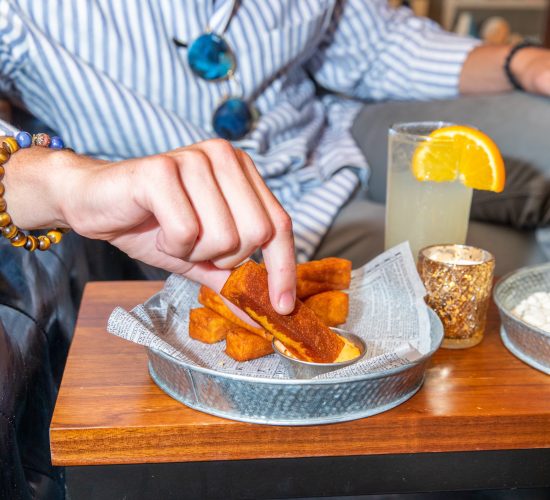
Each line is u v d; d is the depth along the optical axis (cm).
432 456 53
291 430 51
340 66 127
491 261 61
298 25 104
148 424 51
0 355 63
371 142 109
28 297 73
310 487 53
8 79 92
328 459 52
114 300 70
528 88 108
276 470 52
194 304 63
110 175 48
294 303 51
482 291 60
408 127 73
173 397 54
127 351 61
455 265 60
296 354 53
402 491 53
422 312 59
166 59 94
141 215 48
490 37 275
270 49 101
